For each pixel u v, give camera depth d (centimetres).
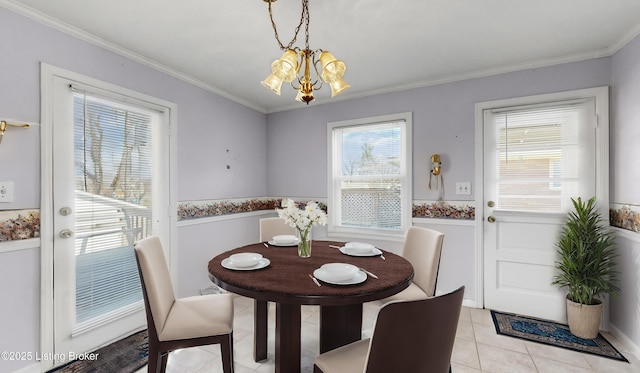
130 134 238
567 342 218
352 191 347
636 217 199
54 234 191
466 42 221
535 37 213
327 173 357
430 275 199
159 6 176
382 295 132
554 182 252
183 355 206
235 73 279
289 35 210
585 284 220
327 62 145
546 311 254
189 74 280
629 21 191
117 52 225
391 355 94
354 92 332
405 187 314
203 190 302
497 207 273
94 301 212
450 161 290
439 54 241
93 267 212
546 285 254
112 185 225
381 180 330
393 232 322
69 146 199
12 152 173
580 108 241
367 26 198
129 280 236
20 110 176
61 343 192
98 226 216
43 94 185
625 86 213
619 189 219
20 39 176
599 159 233
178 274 274
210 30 204
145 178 249
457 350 210
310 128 369
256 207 379
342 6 176
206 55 242
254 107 375
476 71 274
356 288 132
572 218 237
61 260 194
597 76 235
